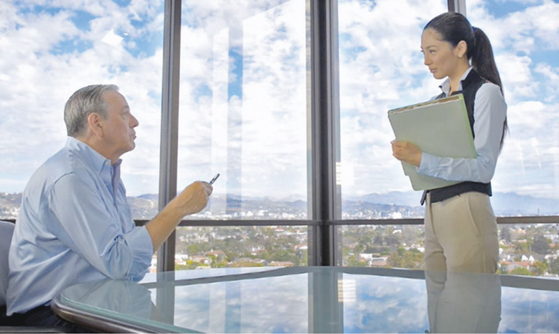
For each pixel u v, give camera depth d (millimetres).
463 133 1396
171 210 1229
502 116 1507
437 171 1469
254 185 3482
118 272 1097
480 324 578
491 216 1494
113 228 1130
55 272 1161
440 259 1590
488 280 1001
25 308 1147
